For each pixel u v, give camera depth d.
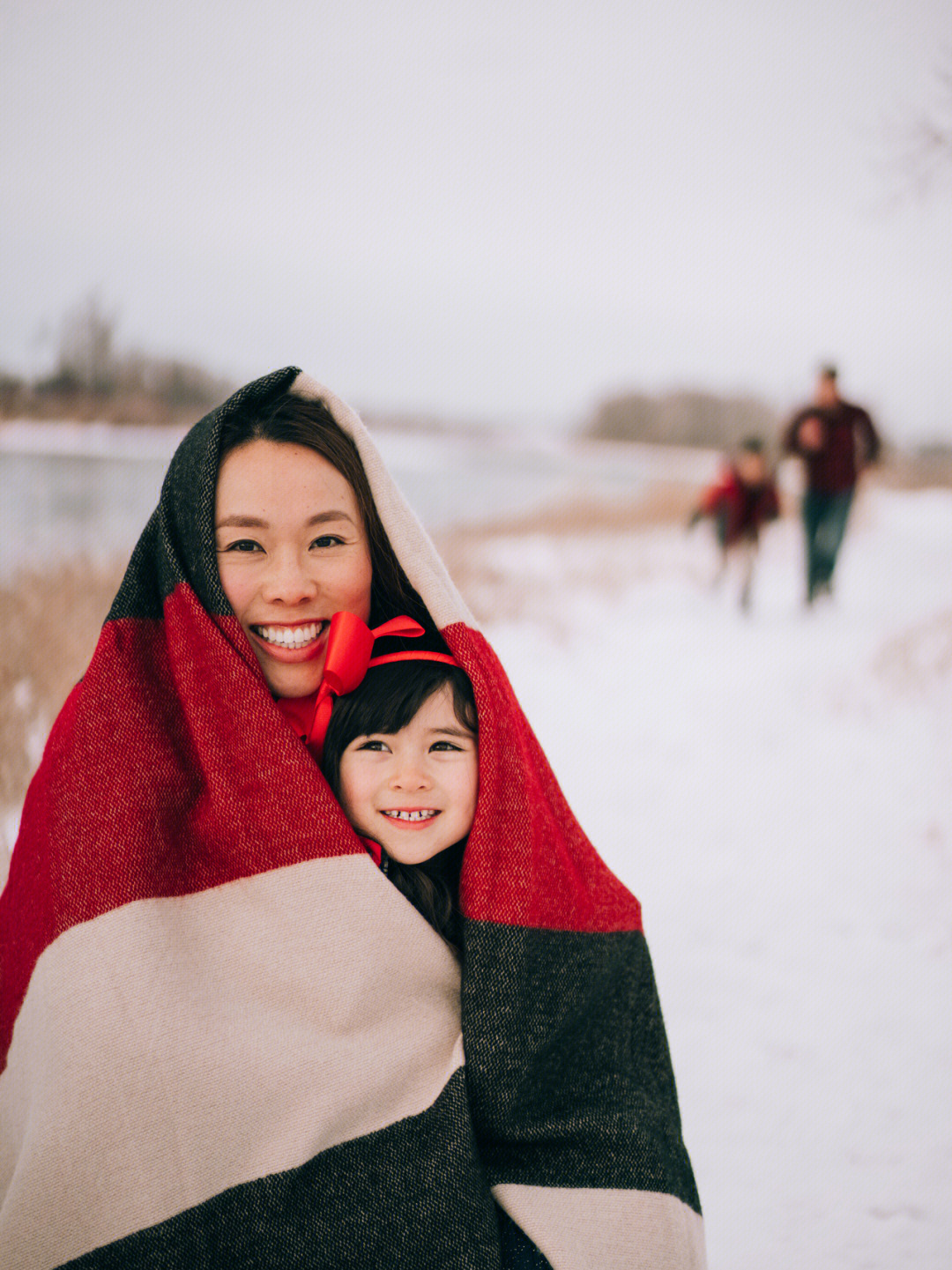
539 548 12.55
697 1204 1.47
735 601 9.93
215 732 1.33
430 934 1.37
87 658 4.59
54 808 1.33
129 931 1.26
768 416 45.84
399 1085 1.32
